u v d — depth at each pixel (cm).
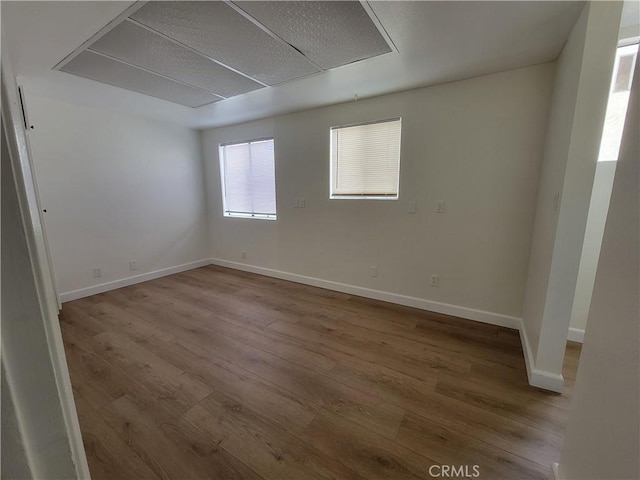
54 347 34
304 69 224
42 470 31
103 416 158
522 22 161
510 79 226
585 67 145
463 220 260
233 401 169
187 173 429
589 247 217
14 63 207
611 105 199
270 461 133
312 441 143
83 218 326
